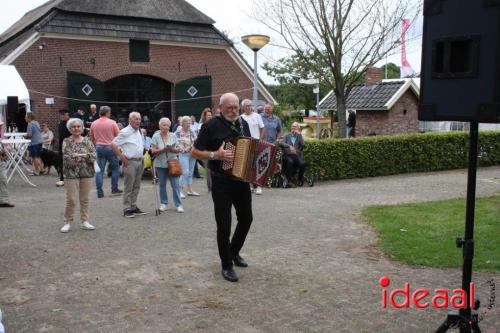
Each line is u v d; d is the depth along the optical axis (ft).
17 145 43.55
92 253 20.93
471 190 11.84
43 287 17.13
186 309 15.35
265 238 23.31
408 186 40.22
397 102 74.49
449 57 11.43
